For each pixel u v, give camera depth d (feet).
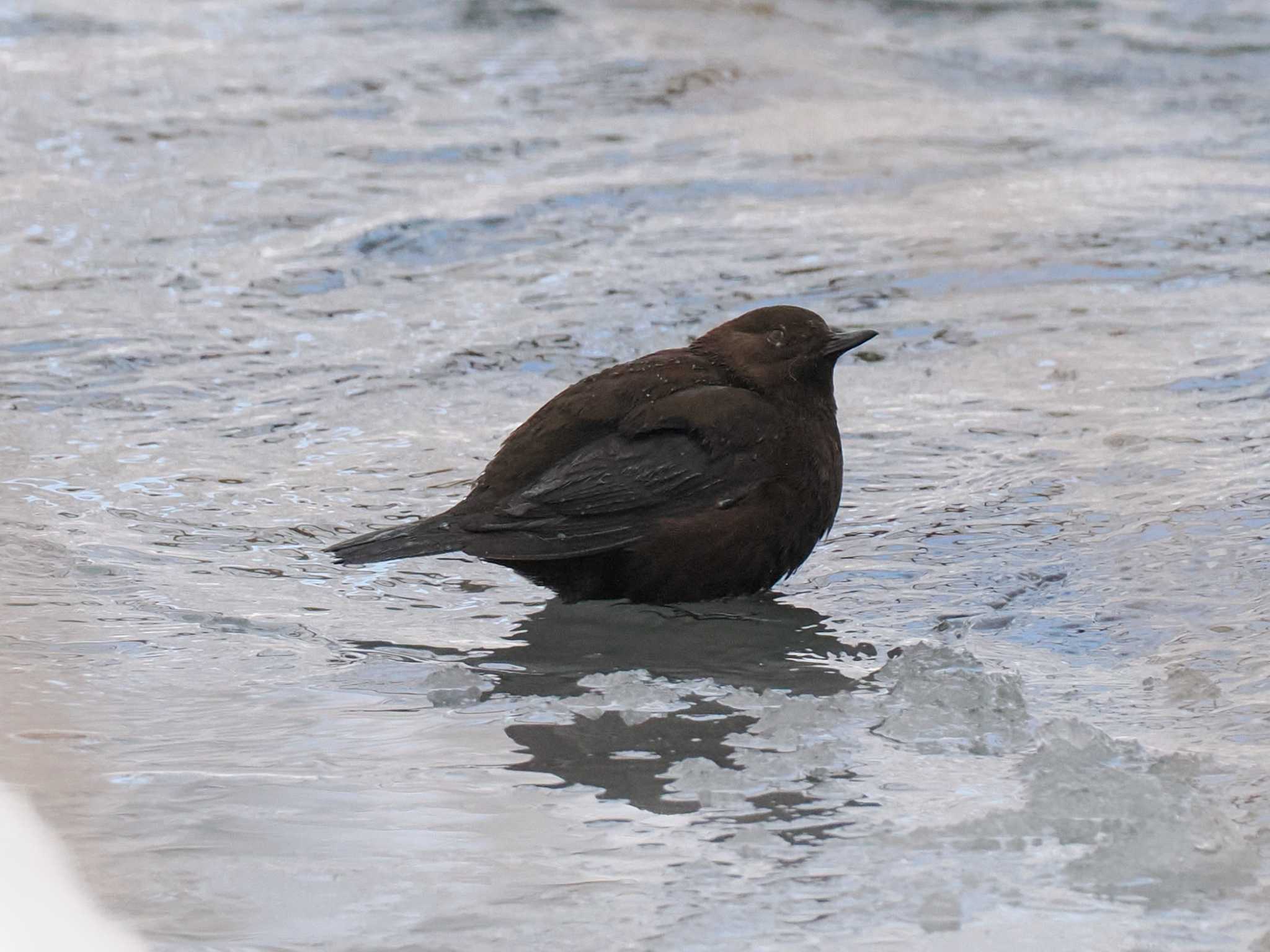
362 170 62.85
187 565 32.86
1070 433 39.96
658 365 32.71
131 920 19.54
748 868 20.89
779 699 26.89
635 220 58.08
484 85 75.25
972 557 33.14
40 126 67.21
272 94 72.90
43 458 38.40
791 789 23.18
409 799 22.89
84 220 56.75
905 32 88.53
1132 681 27.07
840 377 44.75
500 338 46.98
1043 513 35.17
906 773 23.66
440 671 27.86
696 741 25.11
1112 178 63.82
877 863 20.95
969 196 61.52
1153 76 80.94
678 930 19.40
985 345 46.93
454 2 89.15
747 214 58.95
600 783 23.50
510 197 59.82
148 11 87.92
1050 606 30.60
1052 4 94.53
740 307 49.67
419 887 20.39
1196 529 33.58
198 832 21.74
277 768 23.89
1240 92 78.18
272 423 41.09
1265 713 25.40
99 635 29.19
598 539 30.94
